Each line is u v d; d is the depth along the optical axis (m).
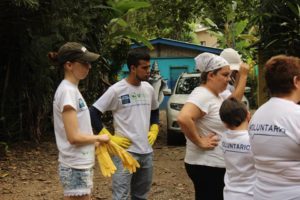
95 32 12.41
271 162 2.86
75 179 3.77
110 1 12.23
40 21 10.45
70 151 3.76
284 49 9.80
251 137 3.01
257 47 10.82
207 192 3.99
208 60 3.92
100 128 4.59
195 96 3.90
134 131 4.59
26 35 10.69
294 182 2.82
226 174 3.63
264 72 3.01
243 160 3.43
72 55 3.74
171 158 9.81
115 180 4.50
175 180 7.71
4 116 11.20
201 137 3.94
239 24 19.17
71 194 3.78
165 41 24.16
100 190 7.16
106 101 4.58
